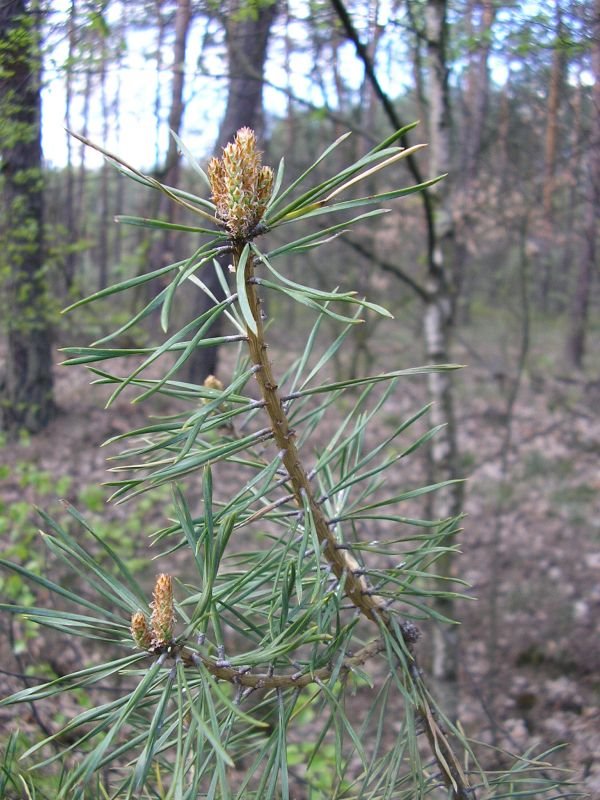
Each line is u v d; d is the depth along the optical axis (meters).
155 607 1.06
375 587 1.41
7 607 1.04
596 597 6.64
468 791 1.49
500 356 13.53
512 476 9.08
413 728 1.29
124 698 1.05
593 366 13.80
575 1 2.86
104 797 1.46
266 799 1.11
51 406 8.39
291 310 15.19
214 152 6.44
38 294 6.38
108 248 11.80
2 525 4.68
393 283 11.58
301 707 1.32
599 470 9.36
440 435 4.36
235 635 4.81
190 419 1.06
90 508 5.82
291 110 8.78
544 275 12.97
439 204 4.28
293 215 1.00
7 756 1.55
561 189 5.53
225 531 1.06
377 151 0.93
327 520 1.37
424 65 3.99
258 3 3.12
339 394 1.40
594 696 5.28
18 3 2.78
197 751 1.00
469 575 6.97
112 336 0.89
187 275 0.92
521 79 4.26
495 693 5.38
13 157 4.19
